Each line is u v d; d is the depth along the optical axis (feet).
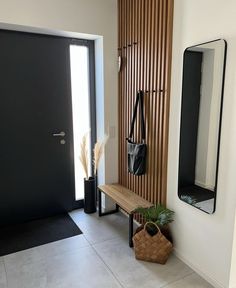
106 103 9.66
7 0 7.50
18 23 7.73
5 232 8.84
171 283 6.45
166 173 7.63
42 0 7.95
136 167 8.35
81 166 10.46
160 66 7.41
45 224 9.43
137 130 8.75
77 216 10.08
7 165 9.02
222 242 6.05
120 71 9.46
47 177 9.80
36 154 9.45
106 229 9.08
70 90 9.68
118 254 7.62
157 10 7.32
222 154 5.81
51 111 9.44
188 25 6.36
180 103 6.84
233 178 5.63
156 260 7.14
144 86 8.22
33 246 8.01
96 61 9.80
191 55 6.31
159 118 7.68
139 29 8.17
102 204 10.59
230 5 5.33
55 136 9.68
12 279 6.57
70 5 8.39
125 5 8.76
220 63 5.62
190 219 6.91
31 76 8.88
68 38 9.30
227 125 5.63
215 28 5.70
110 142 10.02
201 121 6.23
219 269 6.20
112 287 6.31
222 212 5.97
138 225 9.05
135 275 6.72
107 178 10.23
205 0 5.86
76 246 8.02
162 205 7.82
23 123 9.03
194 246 6.87
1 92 8.52
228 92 5.54
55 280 6.54
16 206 9.38
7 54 8.41
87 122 10.30
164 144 7.51
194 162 6.57
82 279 6.58
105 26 9.10
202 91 6.16
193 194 6.69
